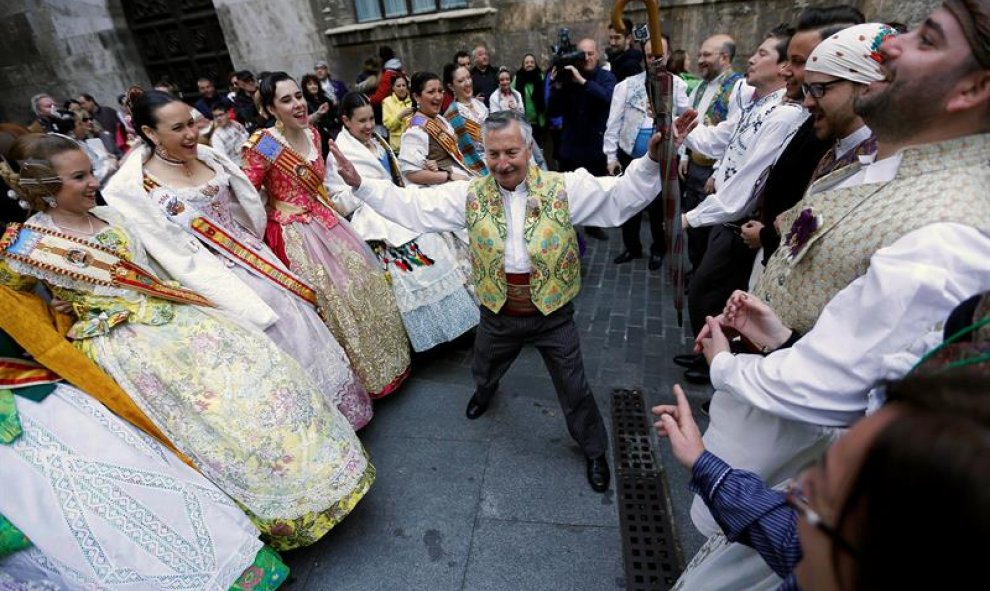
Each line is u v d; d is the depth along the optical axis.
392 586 1.70
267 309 1.91
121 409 1.49
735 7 5.39
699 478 0.83
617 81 4.13
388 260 2.66
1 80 8.02
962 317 0.60
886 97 0.82
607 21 5.81
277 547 1.74
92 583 1.32
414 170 2.90
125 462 1.42
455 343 3.02
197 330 1.68
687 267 3.76
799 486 0.45
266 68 7.16
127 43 7.63
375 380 2.41
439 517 1.93
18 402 1.34
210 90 6.29
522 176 1.61
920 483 0.28
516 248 1.71
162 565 1.39
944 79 0.74
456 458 2.19
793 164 1.68
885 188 0.85
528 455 2.18
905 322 0.72
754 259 2.13
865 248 0.87
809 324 1.03
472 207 1.73
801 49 1.70
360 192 1.81
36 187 1.42
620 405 2.44
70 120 5.32
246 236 2.09
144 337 1.60
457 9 6.24
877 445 0.33
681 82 3.58
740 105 2.78
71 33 7.51
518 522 1.89
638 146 3.76
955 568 0.27
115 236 1.60
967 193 0.76
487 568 1.74
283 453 1.64
